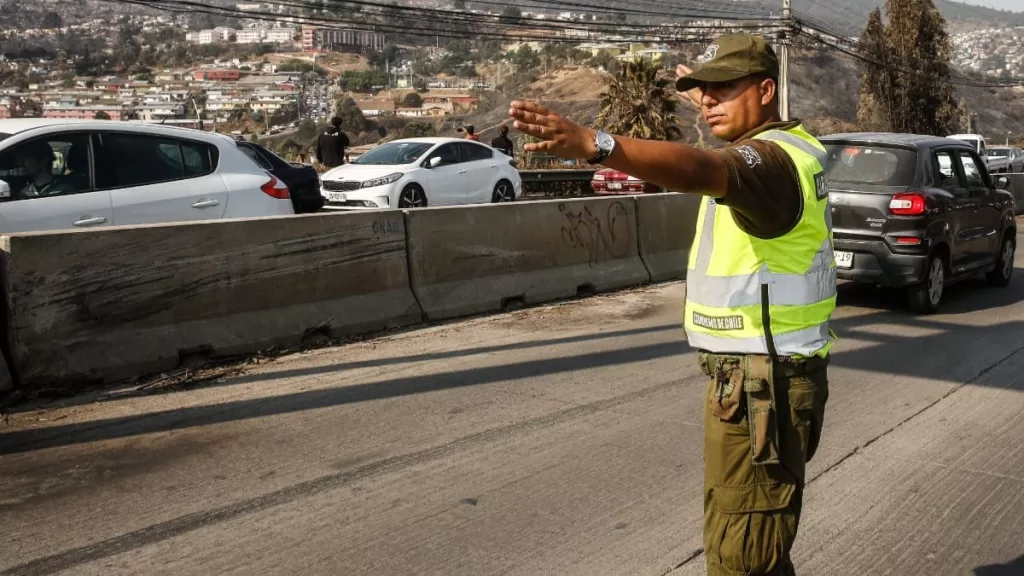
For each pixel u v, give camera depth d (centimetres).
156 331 698
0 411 604
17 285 623
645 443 575
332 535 437
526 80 8162
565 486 504
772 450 266
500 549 427
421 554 420
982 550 443
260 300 767
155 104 10438
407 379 707
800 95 8931
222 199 912
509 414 628
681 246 1251
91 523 444
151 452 542
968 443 596
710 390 281
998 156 3784
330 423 600
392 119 8244
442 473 519
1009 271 1254
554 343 838
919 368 788
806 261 266
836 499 504
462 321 919
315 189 1318
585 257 1099
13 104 9850
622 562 417
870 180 1026
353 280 842
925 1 5372
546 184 2650
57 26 19900
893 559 433
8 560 405
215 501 473
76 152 834
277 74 14688
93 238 662
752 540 276
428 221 912
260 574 397
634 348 826
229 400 643
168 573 396
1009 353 846
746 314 269
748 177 240
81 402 629
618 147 220
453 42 14112
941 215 1023
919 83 5334
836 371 777
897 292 1165
